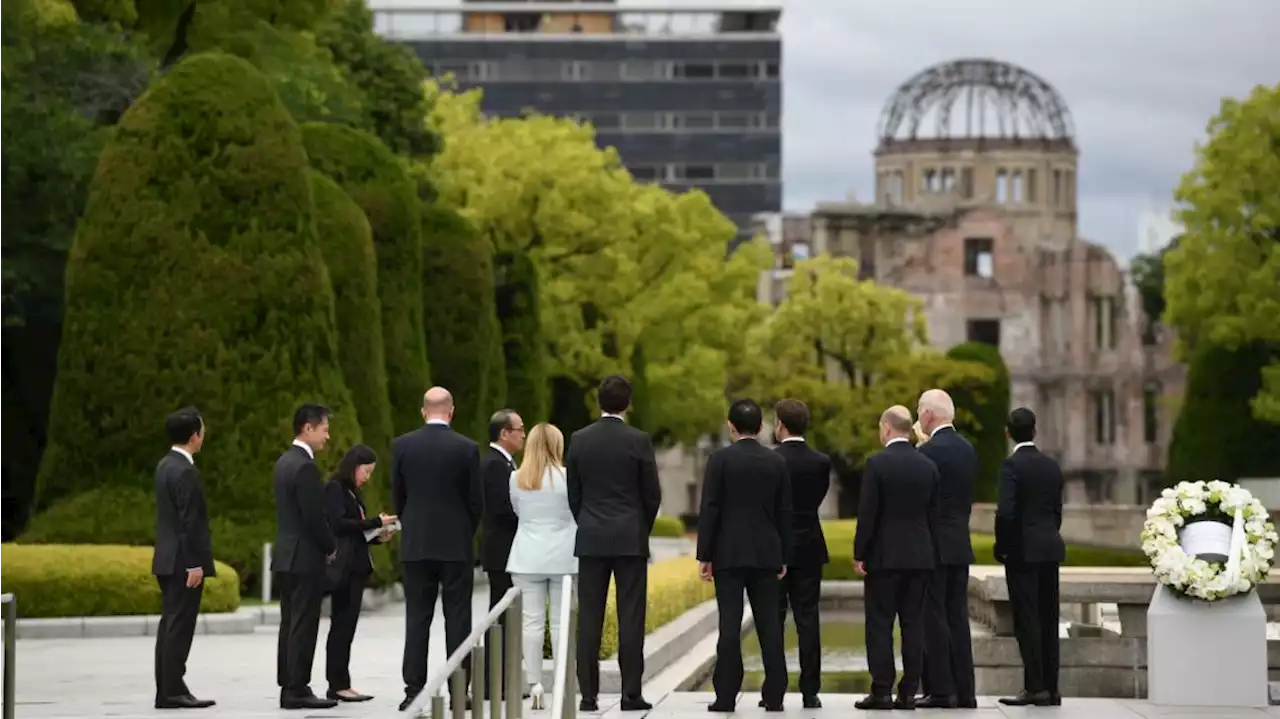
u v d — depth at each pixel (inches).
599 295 2642.7
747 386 3774.6
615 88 6392.7
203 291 1295.5
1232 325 2630.4
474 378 1812.3
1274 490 2426.2
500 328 2146.9
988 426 3676.2
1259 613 734.5
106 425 1286.9
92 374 1290.6
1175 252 2716.5
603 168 2933.1
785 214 5032.0
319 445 711.1
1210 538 738.8
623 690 703.7
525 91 6397.6
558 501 703.7
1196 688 732.7
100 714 699.4
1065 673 818.8
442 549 684.7
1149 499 4726.9
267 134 1321.4
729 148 6387.8
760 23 6540.4
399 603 1421.0
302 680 705.6
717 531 690.8
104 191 1306.6
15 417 1515.7
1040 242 4776.1
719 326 3179.1
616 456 695.1
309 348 1312.7
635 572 697.6
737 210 6387.8
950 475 711.1
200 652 990.4
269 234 1311.5
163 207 1301.7
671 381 3117.6
